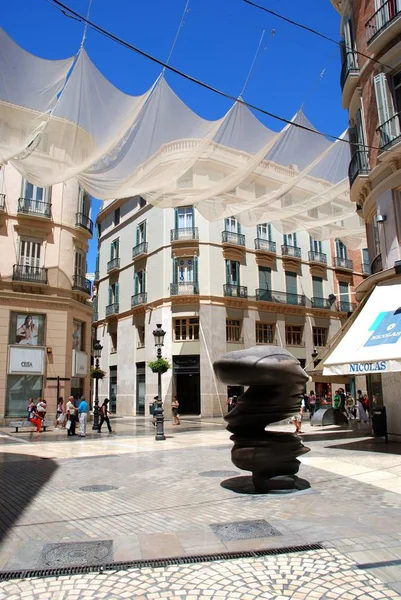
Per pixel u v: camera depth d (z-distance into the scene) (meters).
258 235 35.78
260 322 34.53
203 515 5.65
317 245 39.78
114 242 40.12
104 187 11.36
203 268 32.53
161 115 9.88
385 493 6.75
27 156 9.58
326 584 3.61
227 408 30.53
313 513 5.62
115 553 4.31
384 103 13.37
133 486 7.62
